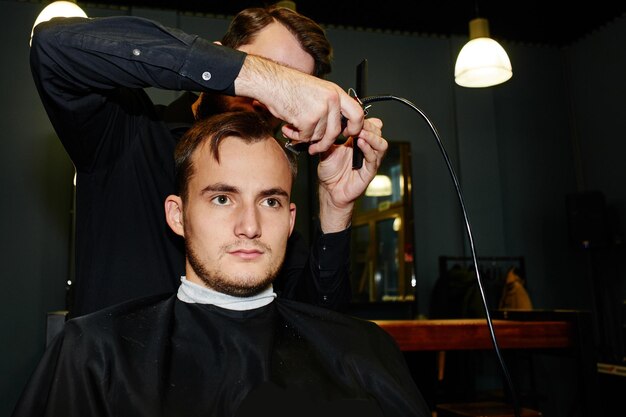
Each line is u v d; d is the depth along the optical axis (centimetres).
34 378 90
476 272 116
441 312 436
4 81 407
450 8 449
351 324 117
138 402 90
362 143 111
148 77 92
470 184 477
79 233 123
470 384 402
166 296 110
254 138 101
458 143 481
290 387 102
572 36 506
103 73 93
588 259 498
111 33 92
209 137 101
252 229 98
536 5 447
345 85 470
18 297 390
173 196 109
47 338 180
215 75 89
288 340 111
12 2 416
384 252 439
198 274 104
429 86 489
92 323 97
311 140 91
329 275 130
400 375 112
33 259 396
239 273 100
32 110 409
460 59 331
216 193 100
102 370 92
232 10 444
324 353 110
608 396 309
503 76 339
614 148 473
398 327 233
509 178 495
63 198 405
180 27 442
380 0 433
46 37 92
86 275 120
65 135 109
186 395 96
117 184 123
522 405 378
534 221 493
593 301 490
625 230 457
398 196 450
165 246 125
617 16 468
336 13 454
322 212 128
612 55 475
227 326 105
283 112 89
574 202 457
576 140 513
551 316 253
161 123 131
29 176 402
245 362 102
